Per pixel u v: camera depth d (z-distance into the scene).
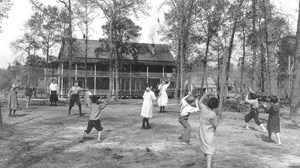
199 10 27.69
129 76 41.88
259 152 9.09
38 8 34.28
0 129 11.24
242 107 22.70
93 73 39.19
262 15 22.50
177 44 32.88
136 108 22.45
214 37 32.66
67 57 38.47
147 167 7.09
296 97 16.09
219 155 8.48
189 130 9.90
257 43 26.06
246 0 24.83
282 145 10.26
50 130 11.76
